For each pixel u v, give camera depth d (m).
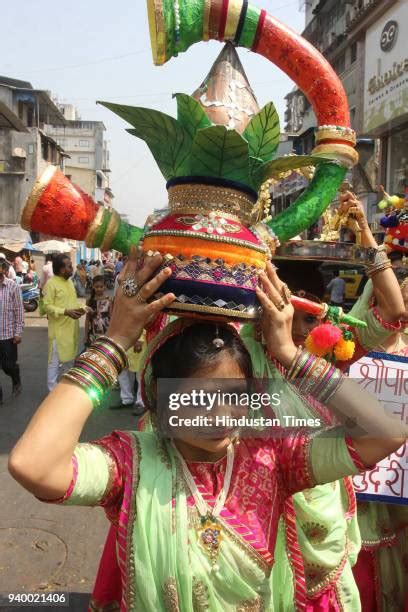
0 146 24.31
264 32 1.38
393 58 12.23
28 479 1.01
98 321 6.33
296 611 1.32
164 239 1.10
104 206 1.30
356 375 2.02
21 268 18.00
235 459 1.24
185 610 1.11
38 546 3.24
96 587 1.58
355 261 1.66
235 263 1.09
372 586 2.19
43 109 27.88
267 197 1.62
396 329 1.78
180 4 1.31
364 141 14.48
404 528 2.28
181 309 1.09
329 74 1.44
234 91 1.33
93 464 1.14
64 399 1.06
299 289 1.84
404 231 2.45
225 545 1.14
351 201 1.93
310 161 1.21
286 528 1.34
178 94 1.13
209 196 1.16
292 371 1.23
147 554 1.12
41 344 10.48
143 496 1.16
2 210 24.58
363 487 2.07
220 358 1.17
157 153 1.31
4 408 6.08
